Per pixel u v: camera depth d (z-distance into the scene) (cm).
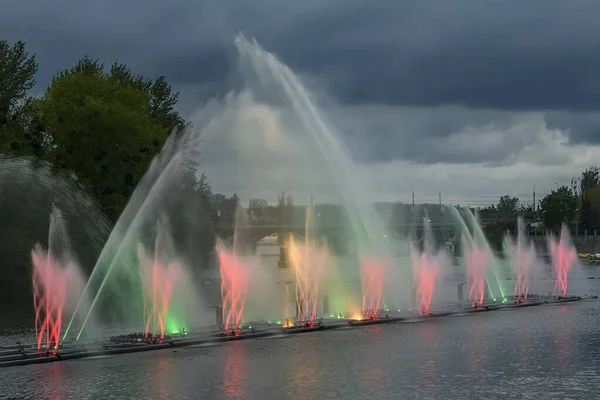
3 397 4191
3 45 12406
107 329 7188
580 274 17512
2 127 11338
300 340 6175
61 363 5162
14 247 10275
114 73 14062
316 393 4309
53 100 11438
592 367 5028
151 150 11238
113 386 4450
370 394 4284
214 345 5919
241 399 4181
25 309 9044
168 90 14638
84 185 10425
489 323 7306
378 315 7662
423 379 4662
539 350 5681
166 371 4884
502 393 4309
